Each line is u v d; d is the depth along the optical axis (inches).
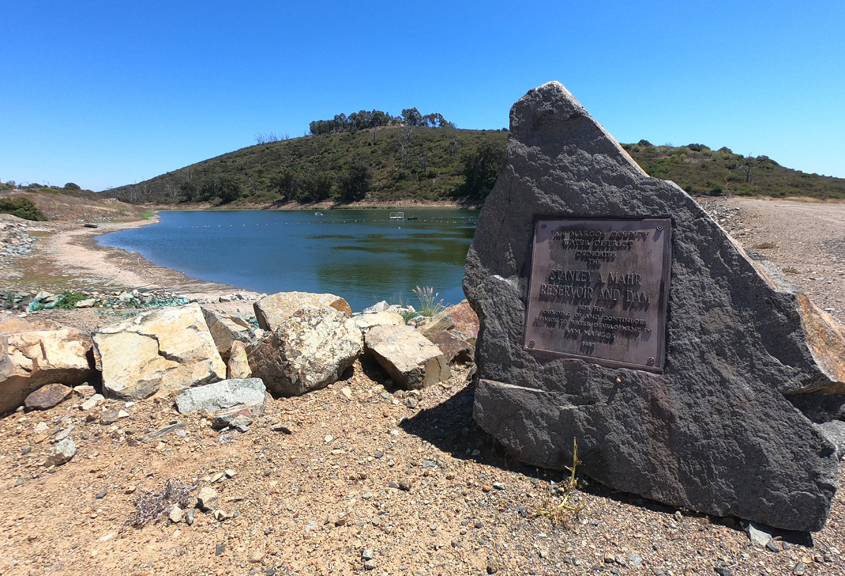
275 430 161.3
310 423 165.5
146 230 1688.0
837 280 415.8
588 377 129.7
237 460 144.9
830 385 109.8
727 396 115.3
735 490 114.5
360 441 154.3
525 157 140.6
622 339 127.0
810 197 1736.0
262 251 1047.0
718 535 112.3
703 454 117.3
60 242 1095.6
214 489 131.0
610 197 130.3
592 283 131.6
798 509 109.0
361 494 128.7
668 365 121.3
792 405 110.6
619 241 129.0
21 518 124.3
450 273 742.5
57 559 109.9
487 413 142.1
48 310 419.2
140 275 710.5
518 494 128.0
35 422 167.9
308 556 108.1
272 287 633.6
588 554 108.2
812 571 101.0
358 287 635.5
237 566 106.0
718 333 116.8
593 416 128.6
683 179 2117.4
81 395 181.8
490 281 144.2
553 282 136.6
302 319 191.6
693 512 119.2
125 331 192.1
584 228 133.5
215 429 162.2
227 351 209.3
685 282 121.0
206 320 216.7
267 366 189.3
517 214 141.9
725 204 1357.0
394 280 682.8
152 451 151.1
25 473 143.5
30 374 173.5
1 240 944.3
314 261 885.8
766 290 112.3
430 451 148.1
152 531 118.4
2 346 172.6
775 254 589.6
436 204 3004.4
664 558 106.5
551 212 137.6
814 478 107.7
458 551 109.6
